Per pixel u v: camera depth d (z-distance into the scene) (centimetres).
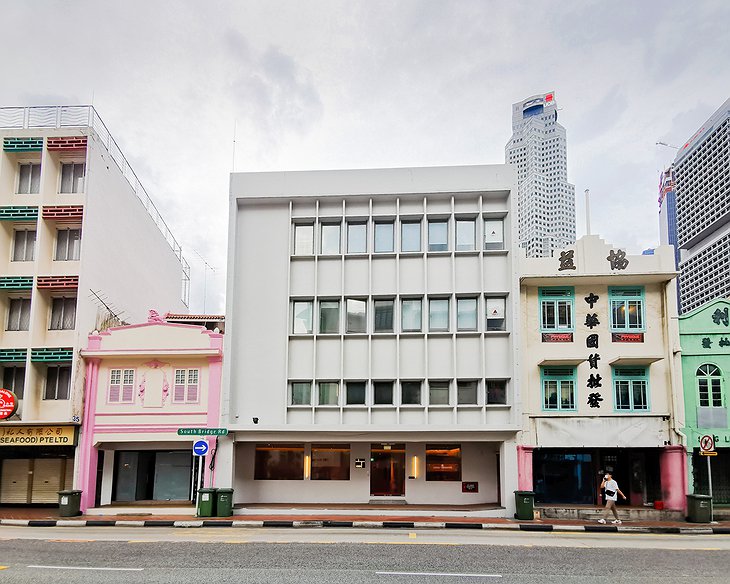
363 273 2538
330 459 2594
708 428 2342
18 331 2564
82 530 1986
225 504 2256
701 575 1304
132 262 3084
